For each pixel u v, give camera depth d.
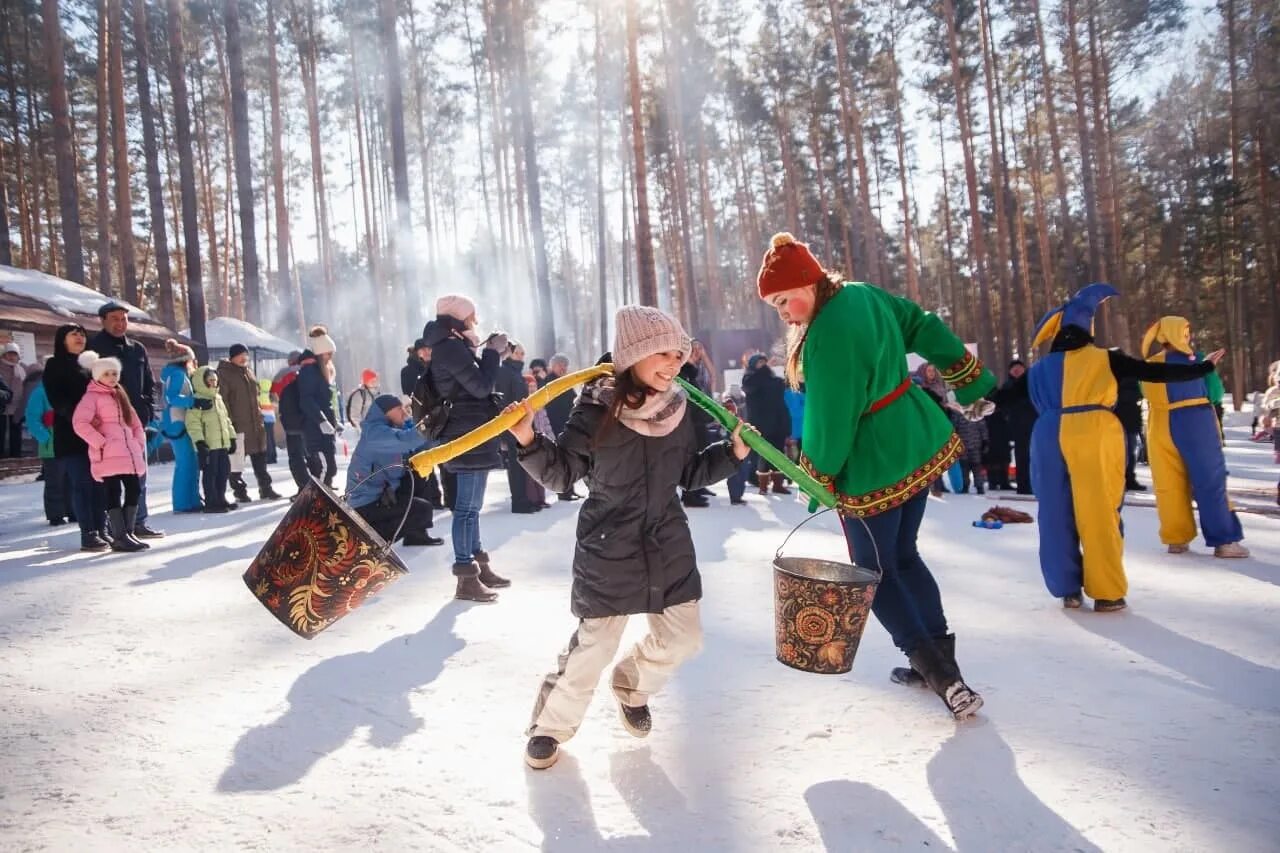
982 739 2.81
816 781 2.55
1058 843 2.16
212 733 3.00
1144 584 4.94
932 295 56.78
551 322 28.09
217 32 33.66
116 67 23.88
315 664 3.78
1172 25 26.03
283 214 31.58
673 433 2.68
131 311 18.70
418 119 42.66
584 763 2.72
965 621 4.29
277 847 2.22
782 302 3.13
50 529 8.27
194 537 7.36
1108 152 26.81
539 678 3.55
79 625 4.45
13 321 14.91
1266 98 27.25
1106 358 4.41
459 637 4.17
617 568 2.63
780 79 37.34
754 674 3.54
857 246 42.91
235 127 24.02
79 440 6.69
